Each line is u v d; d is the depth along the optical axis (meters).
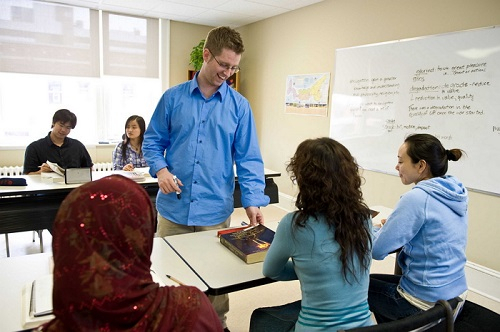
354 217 1.08
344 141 3.83
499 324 1.33
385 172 3.40
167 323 0.60
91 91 4.85
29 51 4.32
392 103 3.28
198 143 1.65
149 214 0.61
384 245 1.35
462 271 1.40
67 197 0.58
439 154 1.46
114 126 5.07
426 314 0.92
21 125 4.55
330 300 1.07
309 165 1.08
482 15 2.59
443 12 2.84
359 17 3.57
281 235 1.13
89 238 0.54
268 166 5.10
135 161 3.43
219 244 1.53
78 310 0.53
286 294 2.55
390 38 3.28
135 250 0.58
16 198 2.43
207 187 1.67
